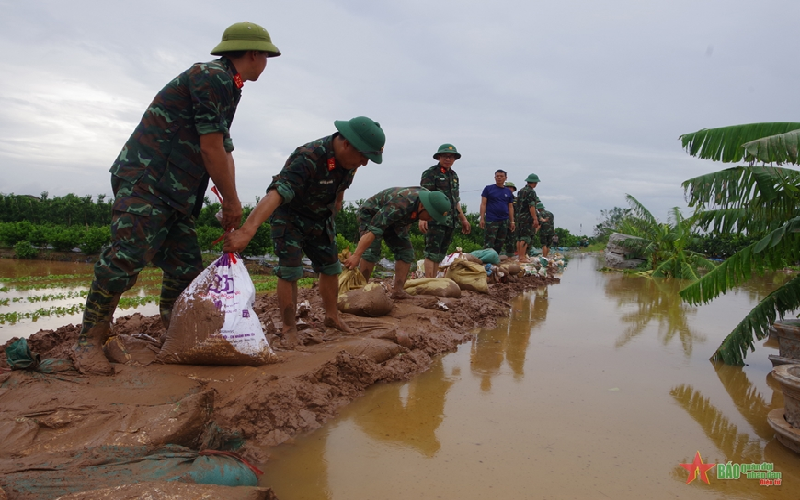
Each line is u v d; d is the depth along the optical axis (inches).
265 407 107.7
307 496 83.0
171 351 123.0
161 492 63.4
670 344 206.8
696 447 106.9
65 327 167.3
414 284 278.5
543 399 133.7
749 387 151.3
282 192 136.7
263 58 129.5
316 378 127.3
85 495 61.7
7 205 1035.3
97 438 81.0
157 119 116.6
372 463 95.4
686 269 549.3
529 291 398.6
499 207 449.7
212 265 128.3
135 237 114.7
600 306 315.9
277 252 154.2
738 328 176.9
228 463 80.2
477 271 329.7
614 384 149.2
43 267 603.5
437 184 300.7
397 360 159.2
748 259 175.5
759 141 148.0
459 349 190.1
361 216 257.4
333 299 175.0
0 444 79.0
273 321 186.5
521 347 194.5
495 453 100.7
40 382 103.8
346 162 149.3
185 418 85.0
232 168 130.9
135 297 325.4
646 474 94.1
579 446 105.2
